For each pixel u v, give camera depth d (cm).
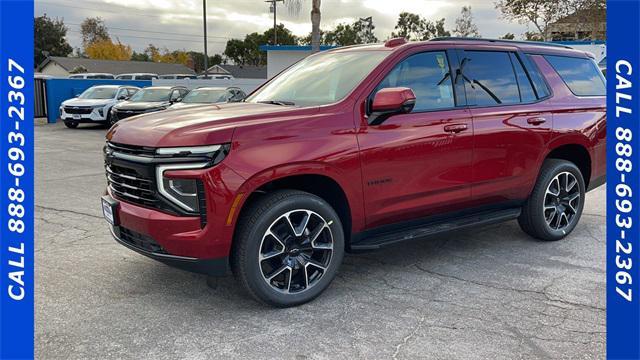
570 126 521
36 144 1395
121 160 364
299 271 380
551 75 529
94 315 361
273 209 356
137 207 358
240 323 352
